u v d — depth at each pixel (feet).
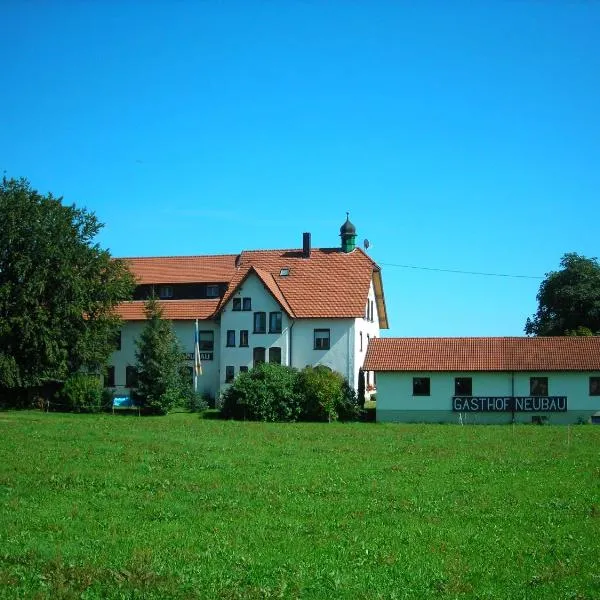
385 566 51.31
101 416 195.72
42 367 210.59
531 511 69.51
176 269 249.55
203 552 54.29
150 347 206.18
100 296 218.18
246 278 226.17
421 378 200.75
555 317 298.56
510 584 47.70
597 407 192.44
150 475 89.10
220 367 227.40
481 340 207.41
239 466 97.60
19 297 204.85
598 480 88.28
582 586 47.24
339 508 70.33
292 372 204.95
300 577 48.55
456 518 66.39
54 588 46.16
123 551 54.49
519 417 195.31
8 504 70.95
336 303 224.74
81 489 79.56
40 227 207.92
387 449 120.67
